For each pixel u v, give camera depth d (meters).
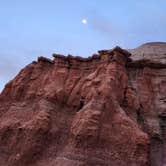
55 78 61.78
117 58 58.50
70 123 56.09
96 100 52.41
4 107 65.00
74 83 60.50
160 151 56.25
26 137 54.38
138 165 47.88
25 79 66.38
